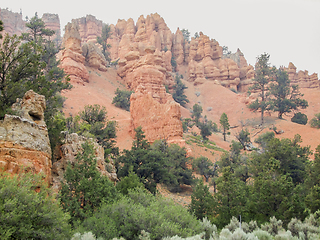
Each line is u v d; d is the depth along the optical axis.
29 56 23.39
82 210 14.73
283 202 22.22
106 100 79.31
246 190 27.70
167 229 13.72
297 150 41.88
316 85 138.62
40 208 10.01
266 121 92.62
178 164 44.28
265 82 102.69
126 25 152.00
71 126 37.41
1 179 10.01
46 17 179.62
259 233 15.82
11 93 20.19
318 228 17.81
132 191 19.38
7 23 151.62
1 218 8.59
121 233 13.92
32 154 13.87
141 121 58.72
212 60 142.38
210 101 117.38
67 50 85.38
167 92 100.19
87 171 16.89
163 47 148.75
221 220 22.81
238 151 57.94
